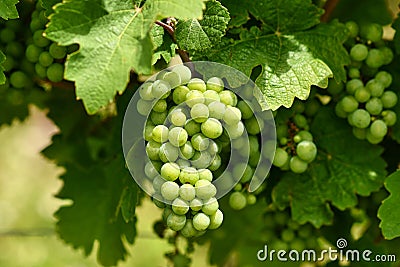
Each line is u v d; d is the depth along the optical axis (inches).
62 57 33.7
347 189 35.4
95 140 40.4
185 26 30.7
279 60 32.2
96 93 29.0
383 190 37.4
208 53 31.6
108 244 39.0
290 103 31.3
